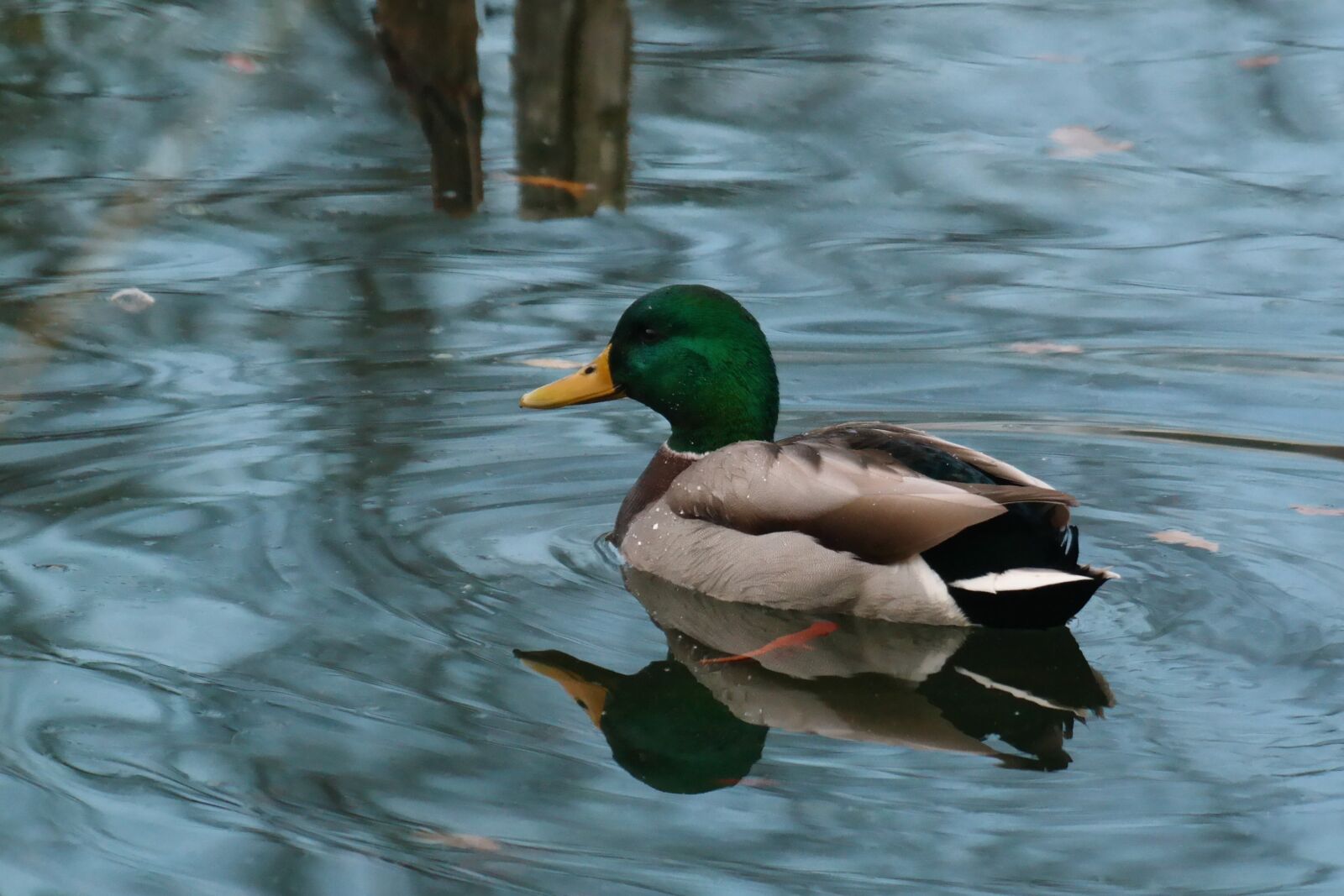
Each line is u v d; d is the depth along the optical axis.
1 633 10.30
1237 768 8.89
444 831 8.33
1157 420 13.87
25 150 18.61
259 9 21.98
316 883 7.89
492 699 9.74
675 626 10.96
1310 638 10.41
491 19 21.88
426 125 18.55
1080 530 12.06
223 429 13.43
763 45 22.14
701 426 12.34
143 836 8.26
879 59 21.61
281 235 17.09
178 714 9.41
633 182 18.59
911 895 7.79
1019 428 13.76
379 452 13.23
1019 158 19.11
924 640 10.85
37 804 8.52
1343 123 19.67
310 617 10.67
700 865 8.03
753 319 12.41
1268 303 15.95
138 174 18.28
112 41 21.16
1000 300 16.09
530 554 11.84
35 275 16.08
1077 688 9.96
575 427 13.96
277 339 14.99
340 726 9.34
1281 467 13.03
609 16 17.78
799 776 8.95
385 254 16.78
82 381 14.23
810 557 11.09
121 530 11.79
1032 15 22.95
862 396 14.30
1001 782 8.83
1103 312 15.82
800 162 19.09
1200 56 21.52
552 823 8.41
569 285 16.08
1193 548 11.71
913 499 10.77
